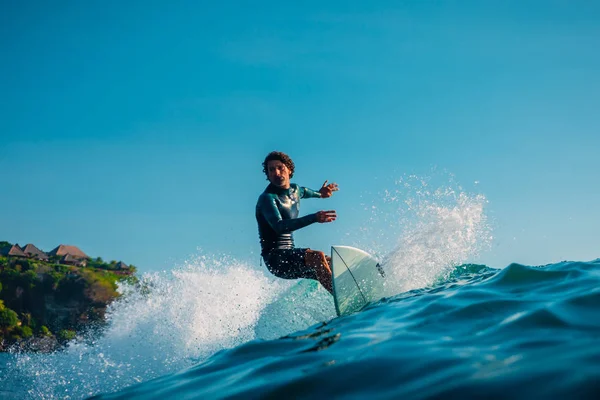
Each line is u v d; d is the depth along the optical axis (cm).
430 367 214
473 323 289
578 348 205
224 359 317
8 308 8456
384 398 191
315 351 284
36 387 432
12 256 10450
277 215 532
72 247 11944
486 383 182
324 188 620
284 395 220
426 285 523
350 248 514
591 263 418
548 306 293
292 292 599
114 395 288
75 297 9050
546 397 160
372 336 295
